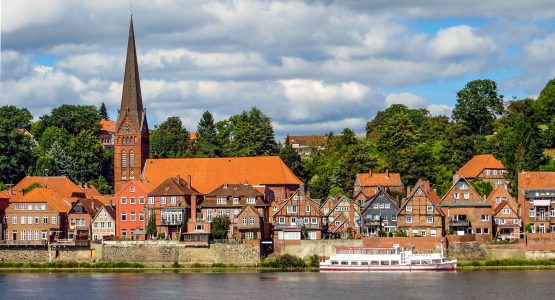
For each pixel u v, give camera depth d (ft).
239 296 612.29
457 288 636.07
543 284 645.92
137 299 608.19
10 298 620.08
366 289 636.89
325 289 638.12
